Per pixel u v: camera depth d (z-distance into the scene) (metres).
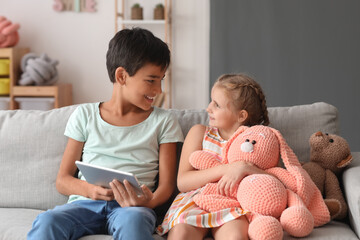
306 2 3.69
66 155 1.65
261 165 1.47
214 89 1.62
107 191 1.46
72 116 1.69
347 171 1.54
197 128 1.66
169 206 1.65
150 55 1.58
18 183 1.69
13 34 3.90
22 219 1.52
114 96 1.68
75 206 1.43
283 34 3.75
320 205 1.41
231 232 1.29
